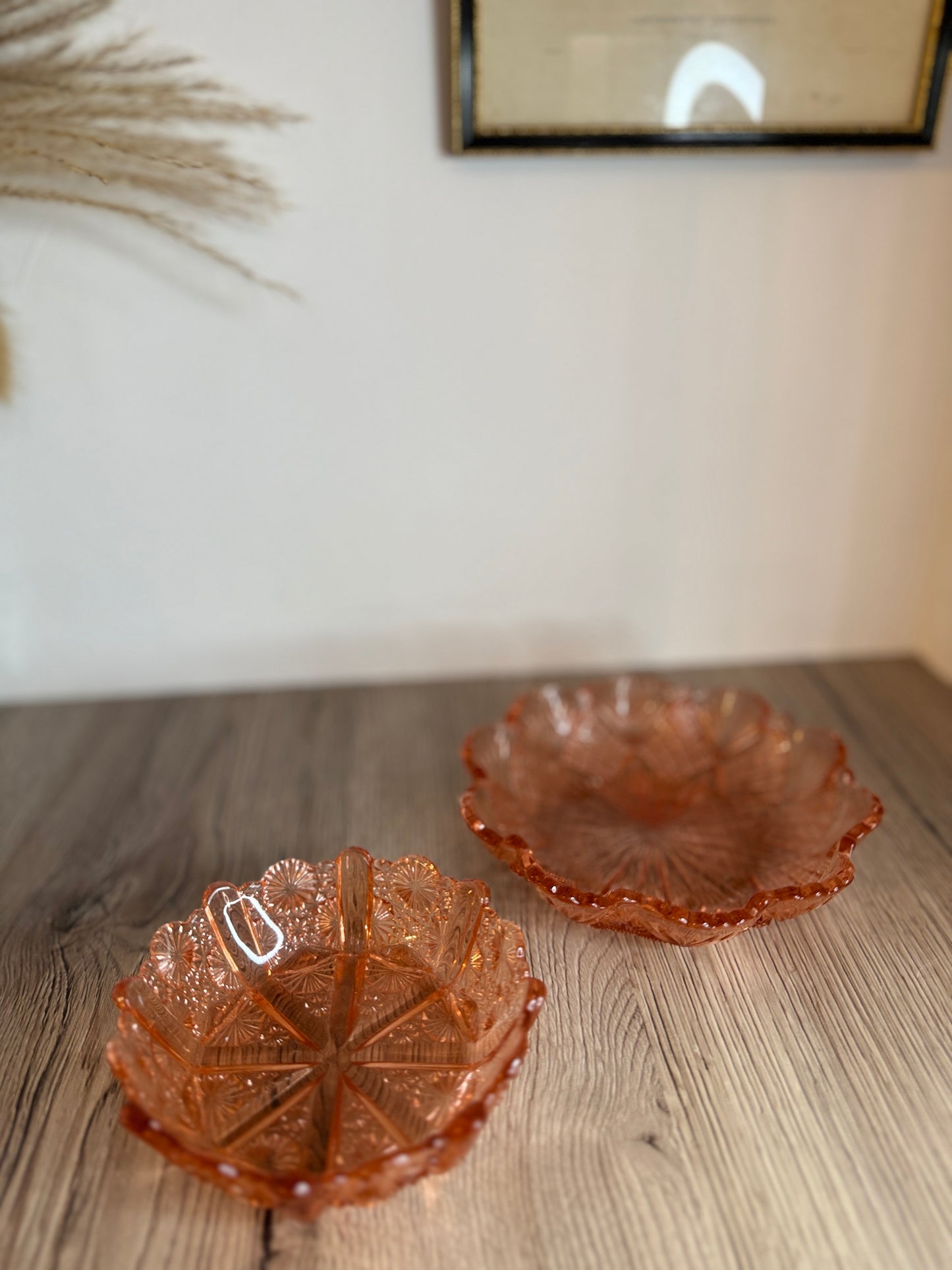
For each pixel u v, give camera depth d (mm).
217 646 718
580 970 469
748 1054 424
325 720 688
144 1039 394
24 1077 417
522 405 654
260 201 582
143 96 550
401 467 666
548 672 746
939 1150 381
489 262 611
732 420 672
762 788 596
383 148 576
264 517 674
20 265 587
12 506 654
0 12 523
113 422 635
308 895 485
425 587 708
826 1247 347
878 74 570
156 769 637
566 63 552
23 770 639
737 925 432
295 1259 346
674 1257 344
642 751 637
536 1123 393
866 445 688
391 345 629
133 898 523
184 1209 364
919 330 654
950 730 668
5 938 496
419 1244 350
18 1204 365
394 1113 394
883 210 617
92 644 708
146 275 596
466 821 492
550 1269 341
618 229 608
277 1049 427
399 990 457
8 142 547
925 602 743
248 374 629
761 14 550
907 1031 436
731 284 630
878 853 549
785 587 733
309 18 542
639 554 710
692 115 573
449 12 542
